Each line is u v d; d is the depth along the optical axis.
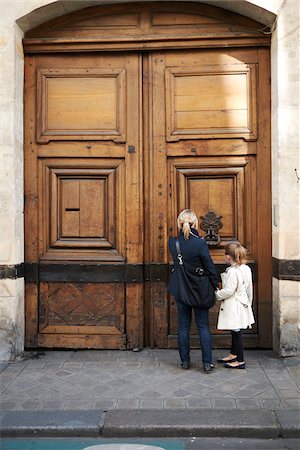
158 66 5.33
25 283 5.37
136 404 3.93
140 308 5.32
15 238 5.08
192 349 5.29
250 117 5.26
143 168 5.37
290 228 4.93
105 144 5.36
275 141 5.05
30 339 5.37
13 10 5.07
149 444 3.49
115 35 5.29
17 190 5.17
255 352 5.17
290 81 4.94
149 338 5.38
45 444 3.50
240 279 4.58
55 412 3.80
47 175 5.41
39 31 5.37
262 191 5.26
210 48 5.28
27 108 5.38
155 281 5.32
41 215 5.40
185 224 4.59
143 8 5.30
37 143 5.38
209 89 5.30
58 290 5.38
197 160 5.33
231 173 5.31
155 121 5.33
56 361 4.99
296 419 3.63
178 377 4.50
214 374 4.55
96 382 4.40
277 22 4.94
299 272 4.90
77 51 5.34
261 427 3.55
